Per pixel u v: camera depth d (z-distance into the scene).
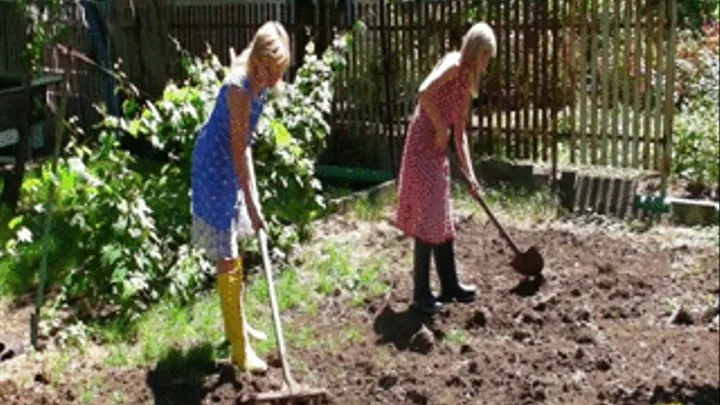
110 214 5.97
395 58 9.48
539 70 8.63
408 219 5.98
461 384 5.13
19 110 10.16
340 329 5.91
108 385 5.21
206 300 6.33
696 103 9.30
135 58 11.05
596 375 5.24
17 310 6.38
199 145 5.23
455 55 5.88
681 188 8.60
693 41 10.59
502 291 6.43
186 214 6.56
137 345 5.75
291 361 5.42
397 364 5.39
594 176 8.25
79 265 6.25
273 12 10.21
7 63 11.20
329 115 9.99
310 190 7.32
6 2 11.06
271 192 6.98
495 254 7.18
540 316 5.97
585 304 6.19
